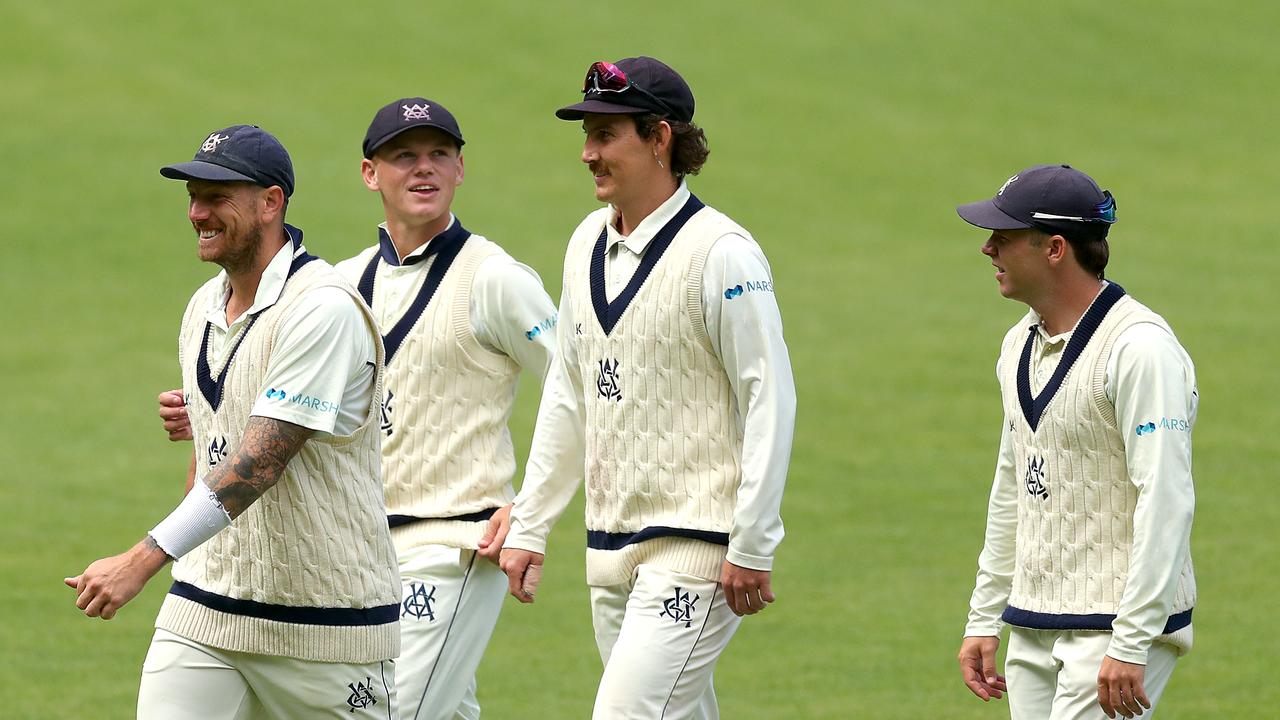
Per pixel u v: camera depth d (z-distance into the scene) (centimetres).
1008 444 1822
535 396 5625
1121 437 1656
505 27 11256
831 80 10531
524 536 2006
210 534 1584
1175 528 1598
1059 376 1688
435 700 2116
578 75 10469
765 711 2738
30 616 3350
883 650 3112
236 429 1670
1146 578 1599
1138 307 1672
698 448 1834
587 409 1914
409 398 2136
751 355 1786
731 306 1784
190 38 10775
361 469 1708
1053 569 1709
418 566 2112
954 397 5406
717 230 1822
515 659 3088
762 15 11669
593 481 1908
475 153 9075
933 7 11856
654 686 1808
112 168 8600
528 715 2741
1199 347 5916
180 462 4809
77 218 7888
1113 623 1627
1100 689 1625
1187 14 11769
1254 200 8406
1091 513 1680
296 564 1666
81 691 2856
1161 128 9800
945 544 3903
